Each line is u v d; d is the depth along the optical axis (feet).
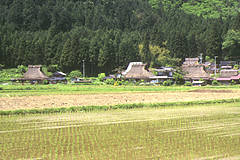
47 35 451.12
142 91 159.02
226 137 56.13
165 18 605.73
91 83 254.06
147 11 630.74
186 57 398.01
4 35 404.36
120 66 367.45
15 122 69.00
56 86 196.95
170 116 79.10
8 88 171.42
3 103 100.42
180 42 395.14
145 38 419.54
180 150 47.60
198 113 84.64
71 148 47.78
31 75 293.84
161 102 103.86
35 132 58.75
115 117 76.89
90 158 42.86
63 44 383.65
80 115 79.97
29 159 42.34
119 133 58.39
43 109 83.97
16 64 374.02
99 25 556.10
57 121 70.59
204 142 52.49
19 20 513.04
